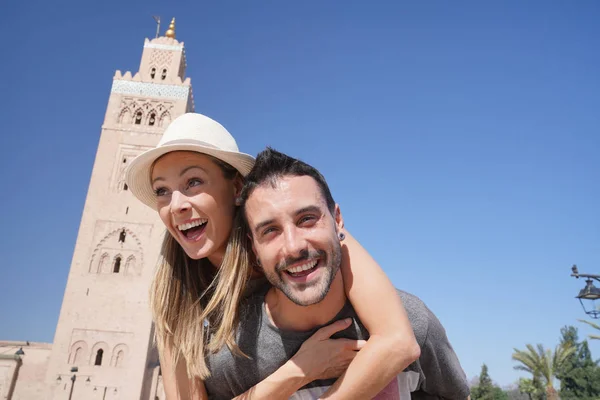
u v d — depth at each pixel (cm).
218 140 88
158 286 90
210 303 81
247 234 78
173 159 85
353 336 76
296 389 73
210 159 86
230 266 80
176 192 84
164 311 88
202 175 84
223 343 80
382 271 76
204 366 81
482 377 1833
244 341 80
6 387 1042
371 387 67
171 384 87
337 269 70
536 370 1170
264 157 74
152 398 1042
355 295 73
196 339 83
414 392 87
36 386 1067
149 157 86
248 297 86
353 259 77
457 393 87
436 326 81
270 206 69
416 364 79
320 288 68
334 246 69
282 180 70
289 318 77
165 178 86
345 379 68
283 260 68
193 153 85
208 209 83
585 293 317
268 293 82
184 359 88
